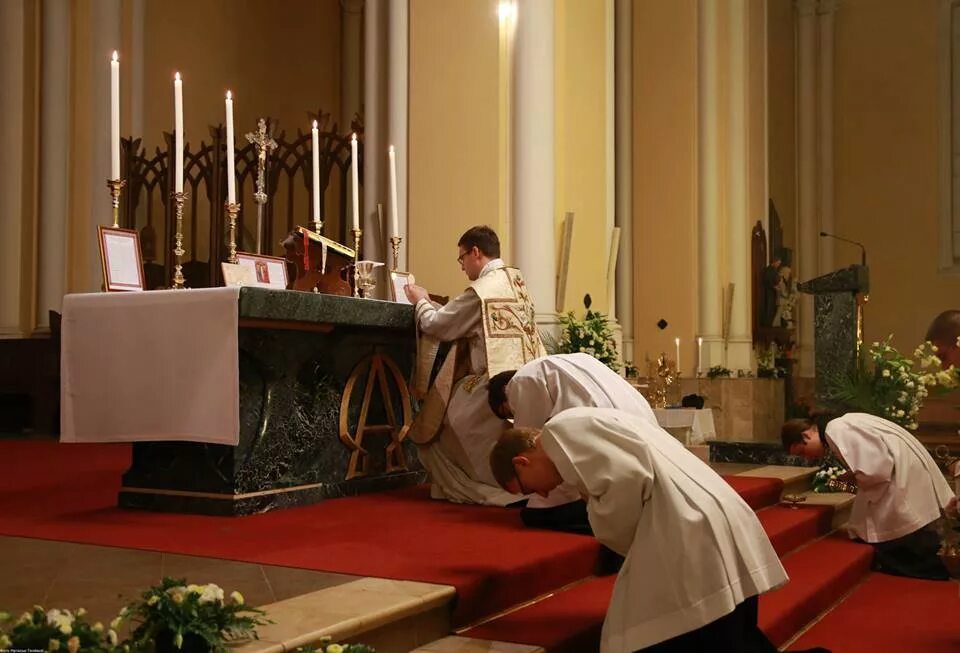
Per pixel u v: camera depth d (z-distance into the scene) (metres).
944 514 6.55
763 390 13.91
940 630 5.15
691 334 14.46
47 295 11.95
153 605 2.76
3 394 11.30
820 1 19.83
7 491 6.33
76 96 12.27
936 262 19.05
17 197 11.97
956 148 19.00
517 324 6.33
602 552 4.82
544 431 3.60
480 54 8.80
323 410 6.07
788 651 4.16
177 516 5.29
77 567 3.95
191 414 5.14
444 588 3.67
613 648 3.42
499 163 8.66
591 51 9.35
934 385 5.41
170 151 11.73
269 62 15.33
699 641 3.50
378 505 5.88
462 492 6.00
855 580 6.30
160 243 13.07
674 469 3.50
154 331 5.23
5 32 12.03
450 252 8.78
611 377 5.05
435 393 6.20
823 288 8.83
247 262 5.86
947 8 19.16
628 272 14.77
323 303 5.56
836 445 6.67
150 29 13.16
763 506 7.34
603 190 9.38
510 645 3.57
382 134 9.27
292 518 5.29
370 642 3.28
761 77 15.85
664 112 14.83
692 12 14.75
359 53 16.66
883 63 19.55
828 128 19.70
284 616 3.21
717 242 14.64
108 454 8.96
